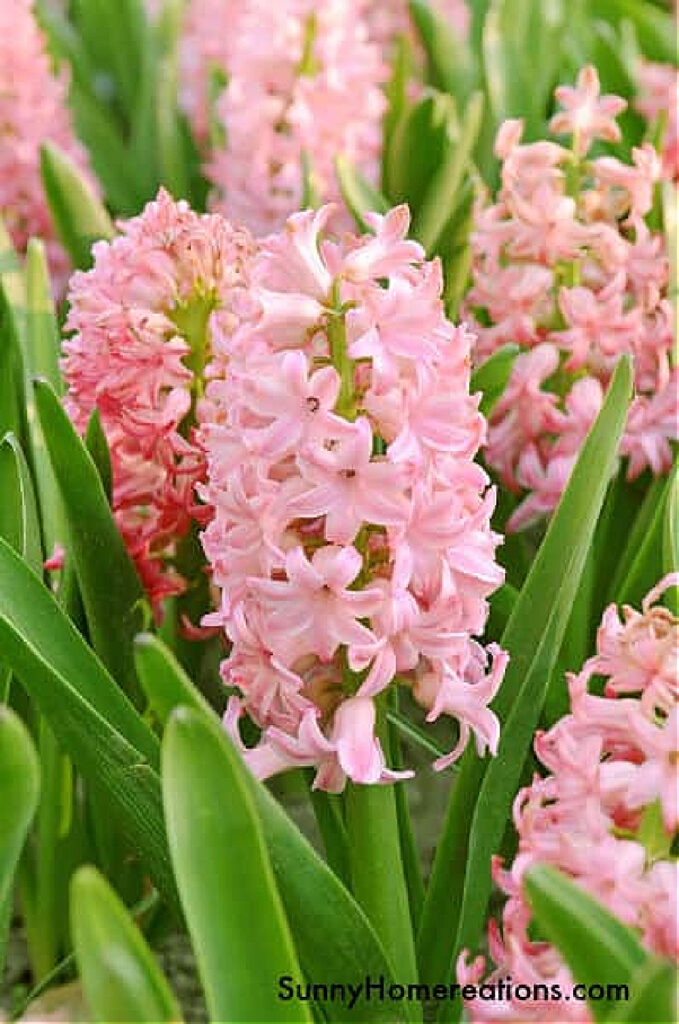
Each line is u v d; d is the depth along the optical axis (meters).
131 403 0.72
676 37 1.42
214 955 0.55
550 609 0.67
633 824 0.59
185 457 0.73
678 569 0.69
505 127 0.79
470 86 1.24
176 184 1.16
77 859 0.79
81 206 0.95
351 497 0.59
